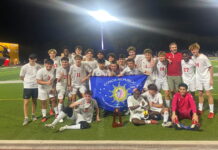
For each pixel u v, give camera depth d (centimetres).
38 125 765
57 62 989
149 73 873
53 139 645
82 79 850
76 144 600
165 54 847
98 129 716
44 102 810
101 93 818
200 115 796
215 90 1225
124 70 853
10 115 870
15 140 625
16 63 3369
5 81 1766
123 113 862
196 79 820
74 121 759
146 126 730
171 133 670
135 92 764
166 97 869
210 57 3591
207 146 578
